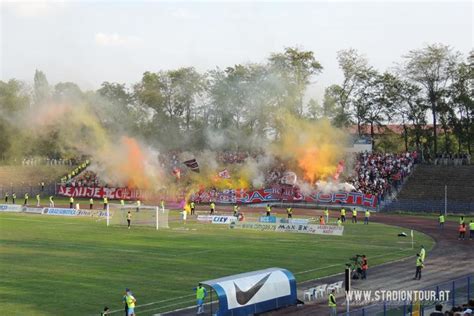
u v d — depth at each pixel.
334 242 69.12
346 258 58.38
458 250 63.22
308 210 104.06
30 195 129.88
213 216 89.88
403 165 110.94
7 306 40.66
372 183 107.00
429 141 126.12
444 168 109.12
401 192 105.00
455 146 134.75
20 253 61.47
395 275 50.47
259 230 80.88
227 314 36.22
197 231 79.75
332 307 37.62
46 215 100.38
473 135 118.81
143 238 72.69
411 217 93.62
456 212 97.31
